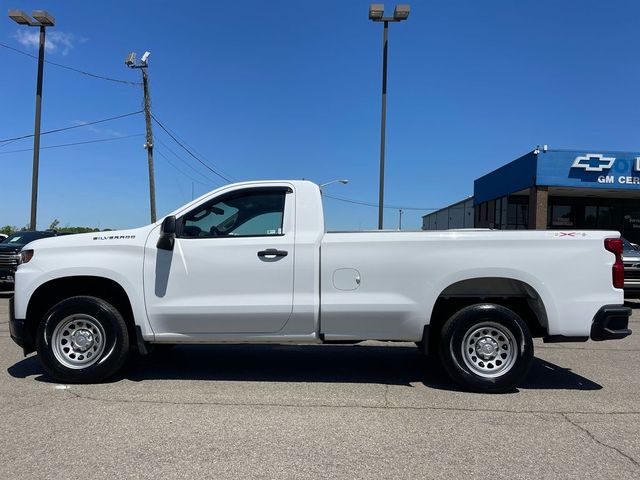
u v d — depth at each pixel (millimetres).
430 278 5508
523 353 5453
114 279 5613
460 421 4641
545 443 4152
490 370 5523
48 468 3619
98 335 5680
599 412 4926
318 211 5699
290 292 5570
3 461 3725
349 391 5543
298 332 5652
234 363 6781
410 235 5551
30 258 5719
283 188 5773
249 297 5582
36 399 5137
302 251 5574
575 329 5461
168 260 5625
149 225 5828
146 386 5648
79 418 4609
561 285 5477
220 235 5730
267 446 4039
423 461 3797
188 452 3908
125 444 4043
